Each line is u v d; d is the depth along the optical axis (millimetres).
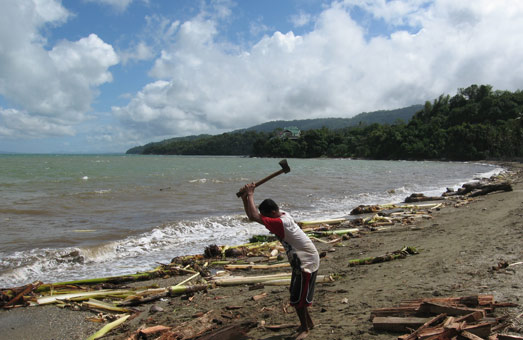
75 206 15211
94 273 7594
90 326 5047
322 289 5535
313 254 3725
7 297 5809
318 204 17453
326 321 4145
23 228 11008
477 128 91938
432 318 3525
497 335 3084
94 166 55844
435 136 101688
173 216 13578
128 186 23891
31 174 34812
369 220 12789
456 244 7691
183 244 10070
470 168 53812
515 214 10953
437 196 20031
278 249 9359
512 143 82625
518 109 108125
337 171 45031
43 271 7672
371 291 5102
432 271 5730
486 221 10414
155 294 6023
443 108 136125
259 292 5891
